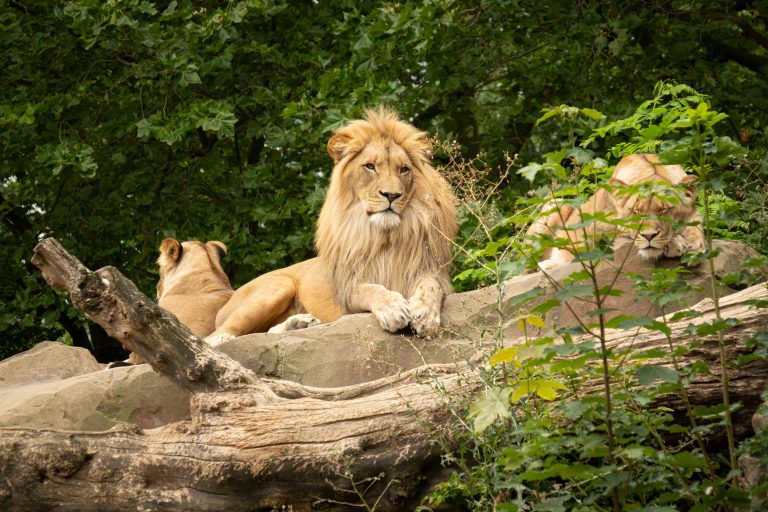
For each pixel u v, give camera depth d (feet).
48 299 58.34
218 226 58.23
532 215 22.34
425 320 31.07
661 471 21.02
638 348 25.03
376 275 34.37
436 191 35.27
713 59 62.59
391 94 53.01
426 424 23.94
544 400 23.35
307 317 34.30
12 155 60.80
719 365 24.52
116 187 61.98
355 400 25.46
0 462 24.97
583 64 59.41
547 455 21.62
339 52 59.98
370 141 35.19
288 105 53.26
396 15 53.83
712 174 30.12
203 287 40.14
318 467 24.31
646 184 19.69
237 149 64.59
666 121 29.09
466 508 25.12
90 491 25.13
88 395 28.94
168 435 25.57
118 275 26.81
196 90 59.21
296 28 60.23
